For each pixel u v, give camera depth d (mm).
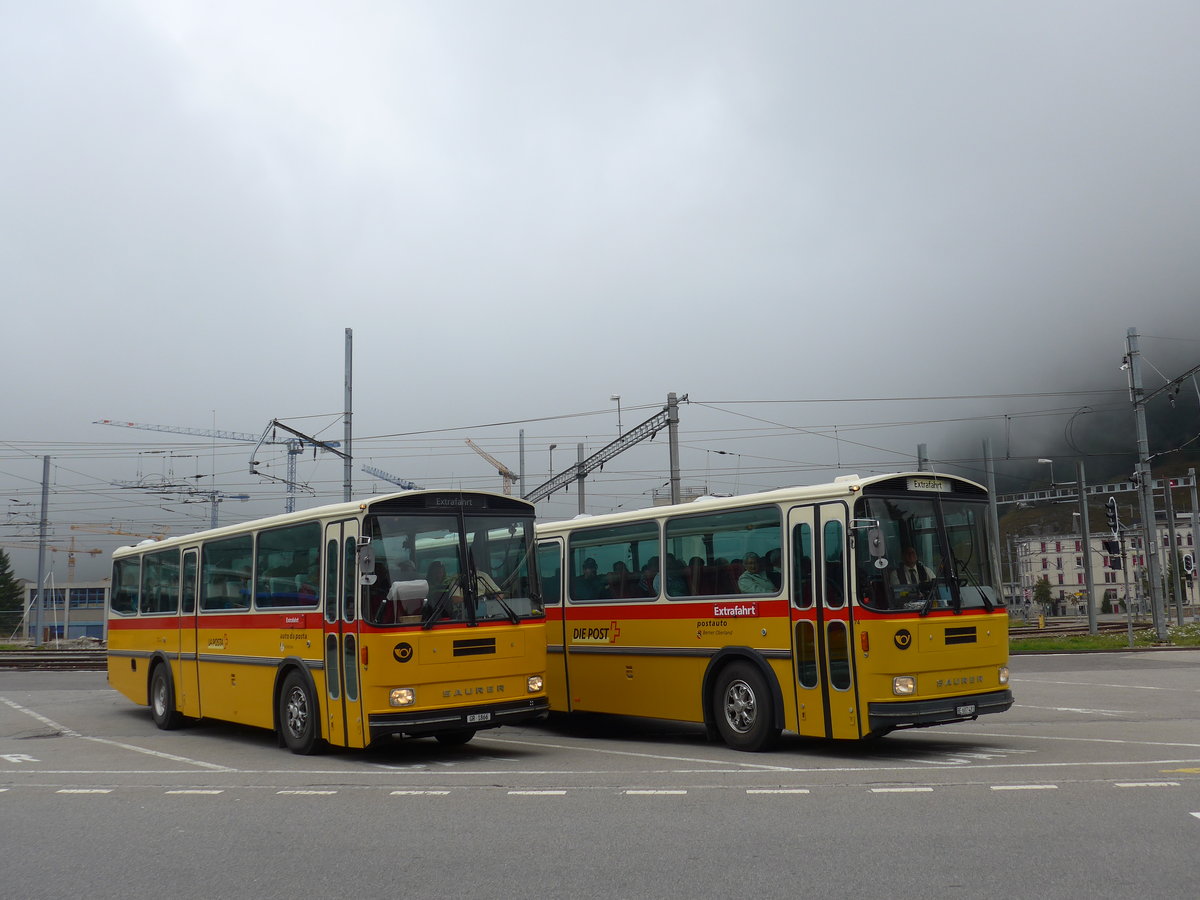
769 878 6723
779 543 12555
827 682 11805
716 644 13266
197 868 7492
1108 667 27562
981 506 12664
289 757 13172
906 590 11703
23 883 7215
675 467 29562
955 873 6695
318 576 13023
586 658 15453
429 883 6887
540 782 10656
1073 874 6582
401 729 11719
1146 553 37219
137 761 13195
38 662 32750
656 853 7449
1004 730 14477
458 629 12203
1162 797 8883
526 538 13148
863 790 9578
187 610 16656
